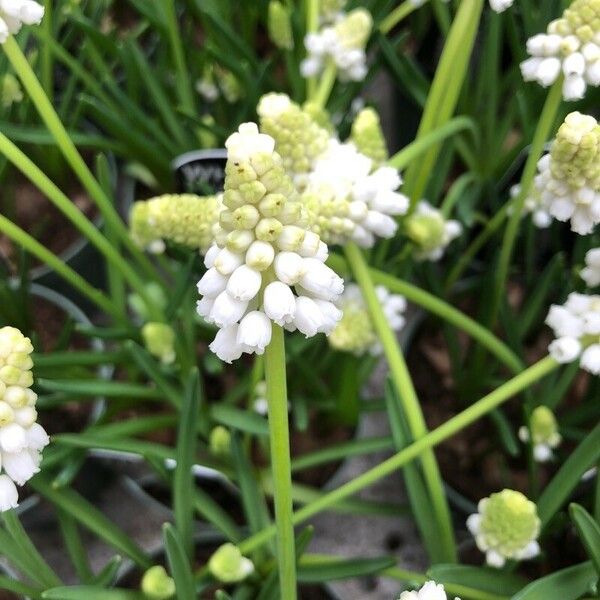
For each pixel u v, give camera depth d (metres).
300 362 0.25
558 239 0.29
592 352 0.17
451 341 0.27
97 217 0.32
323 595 0.25
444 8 0.30
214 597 0.24
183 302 0.26
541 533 0.22
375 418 0.30
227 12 0.32
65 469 0.23
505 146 0.33
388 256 0.28
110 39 0.30
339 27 0.25
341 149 0.20
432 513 0.21
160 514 0.29
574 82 0.19
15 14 0.17
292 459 0.26
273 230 0.11
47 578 0.21
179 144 0.31
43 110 0.20
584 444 0.20
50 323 0.30
